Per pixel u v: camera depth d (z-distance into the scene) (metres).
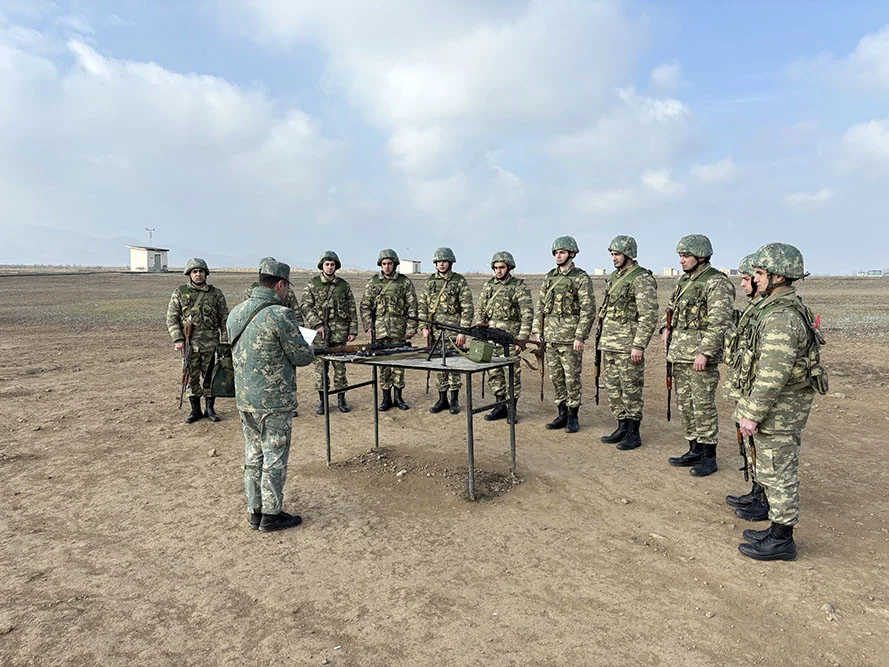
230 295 24.52
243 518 4.41
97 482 5.22
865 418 7.15
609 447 6.21
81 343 14.13
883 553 3.75
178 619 3.07
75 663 2.70
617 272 6.21
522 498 4.76
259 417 4.02
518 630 2.94
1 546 3.95
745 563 3.63
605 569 3.58
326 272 7.77
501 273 7.60
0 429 6.96
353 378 10.16
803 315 3.49
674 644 2.82
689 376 5.39
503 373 7.35
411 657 2.74
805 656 2.72
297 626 3.00
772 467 3.61
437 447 6.18
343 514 4.46
